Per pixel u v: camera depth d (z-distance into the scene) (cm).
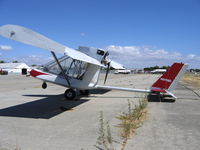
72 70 951
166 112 705
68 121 588
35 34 590
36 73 987
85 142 418
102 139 431
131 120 589
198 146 394
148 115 657
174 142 416
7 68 6506
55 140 430
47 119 612
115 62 1325
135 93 1264
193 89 1591
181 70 915
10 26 540
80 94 1171
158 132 480
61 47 650
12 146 398
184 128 513
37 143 413
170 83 929
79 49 1024
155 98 1041
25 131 494
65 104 868
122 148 378
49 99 1006
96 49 1007
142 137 445
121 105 847
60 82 955
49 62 1002
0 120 598
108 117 633
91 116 650
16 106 819
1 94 1201
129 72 9181
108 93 1264
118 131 488
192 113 689
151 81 2609
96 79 990
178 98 1048
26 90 1423
